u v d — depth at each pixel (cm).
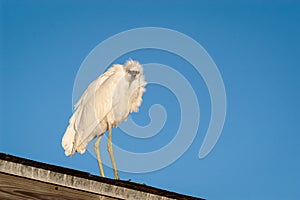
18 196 790
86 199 834
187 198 905
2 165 783
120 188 857
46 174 811
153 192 879
